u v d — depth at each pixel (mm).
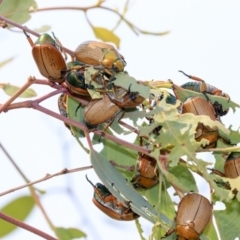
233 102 723
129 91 691
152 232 699
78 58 698
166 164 706
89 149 705
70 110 723
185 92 717
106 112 696
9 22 703
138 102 694
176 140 698
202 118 697
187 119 697
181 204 696
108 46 698
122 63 698
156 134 708
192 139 696
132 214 728
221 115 726
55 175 709
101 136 712
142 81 701
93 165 703
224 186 711
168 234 696
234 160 710
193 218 690
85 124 701
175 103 701
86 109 698
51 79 695
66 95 726
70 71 694
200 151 710
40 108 693
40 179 709
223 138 721
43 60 691
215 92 724
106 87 694
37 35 700
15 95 684
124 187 708
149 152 703
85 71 693
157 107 699
